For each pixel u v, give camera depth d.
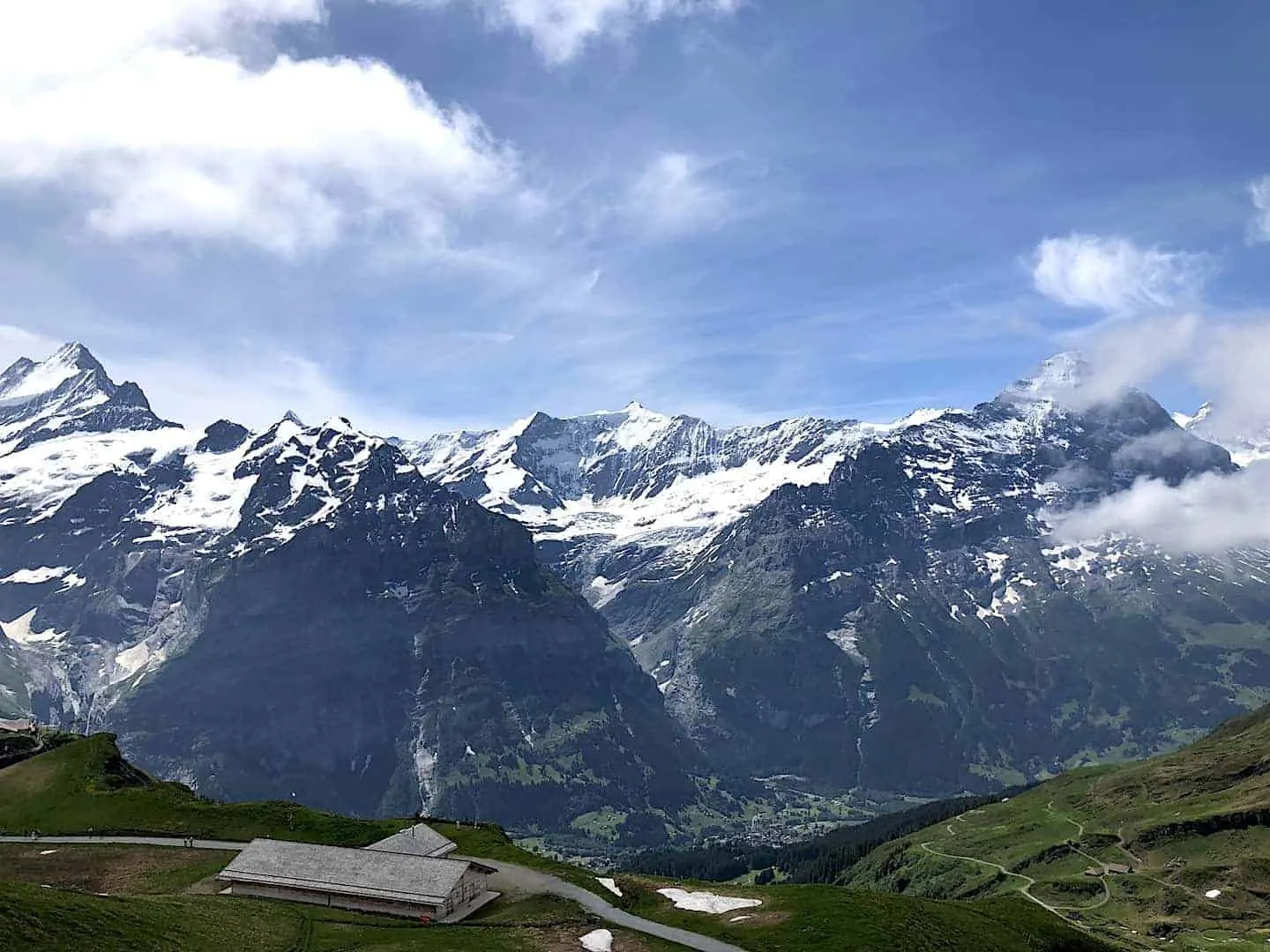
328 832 192.50
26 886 124.00
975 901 169.50
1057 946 150.88
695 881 166.88
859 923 136.62
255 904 142.75
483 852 181.88
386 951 123.62
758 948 128.38
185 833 190.62
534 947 128.12
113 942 111.12
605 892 156.75
